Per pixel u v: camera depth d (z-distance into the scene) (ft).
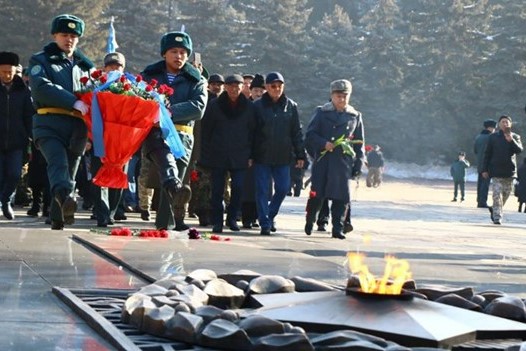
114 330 18.08
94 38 321.93
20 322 19.31
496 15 336.49
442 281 32.68
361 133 58.23
